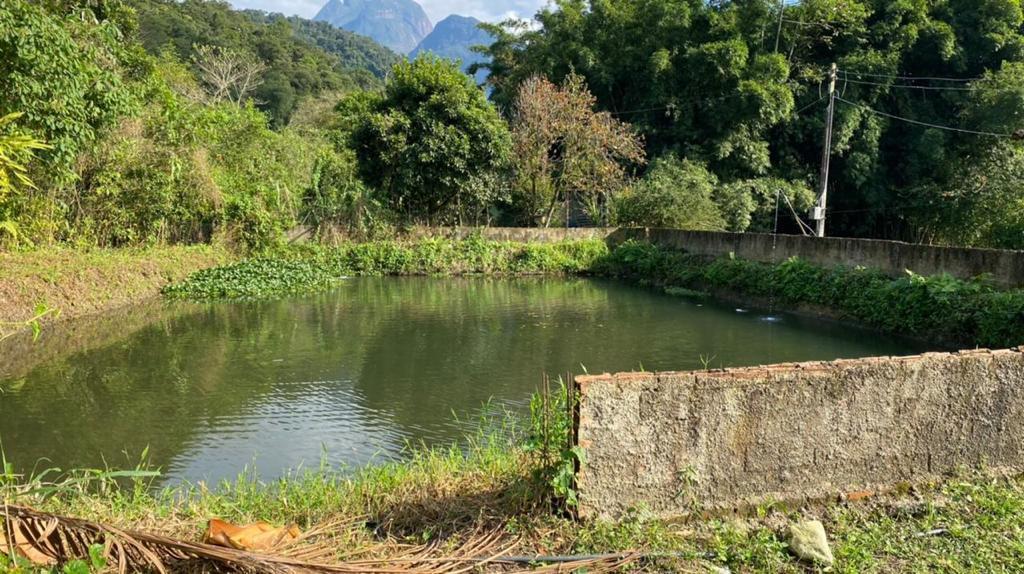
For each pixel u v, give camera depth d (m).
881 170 24.94
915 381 4.14
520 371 8.94
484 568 3.27
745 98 22.81
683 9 24.34
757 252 17.09
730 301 15.89
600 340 11.06
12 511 2.95
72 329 11.20
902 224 25.30
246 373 8.69
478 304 14.76
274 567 2.97
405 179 20.70
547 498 3.68
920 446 4.20
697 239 19.31
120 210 15.36
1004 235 17.58
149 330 11.35
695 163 23.38
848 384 3.99
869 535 3.69
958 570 3.38
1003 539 3.66
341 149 24.55
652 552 3.40
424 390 7.99
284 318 12.70
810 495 3.97
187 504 4.28
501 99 29.53
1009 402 4.40
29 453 5.94
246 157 20.45
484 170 21.41
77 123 9.38
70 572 2.71
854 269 13.95
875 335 11.78
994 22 23.92
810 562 3.45
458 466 4.77
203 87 34.81
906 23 24.45
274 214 19.69
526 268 20.78
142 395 7.68
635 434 3.61
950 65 24.88
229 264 16.98
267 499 4.37
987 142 22.09
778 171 25.22
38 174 11.22
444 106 20.75
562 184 23.84
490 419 6.91
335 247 20.11
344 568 3.03
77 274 12.32
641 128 25.02
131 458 5.85
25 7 8.51
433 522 3.72
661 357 9.90
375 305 14.43
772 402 3.84
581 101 22.97
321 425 6.74
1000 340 9.84
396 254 20.08
